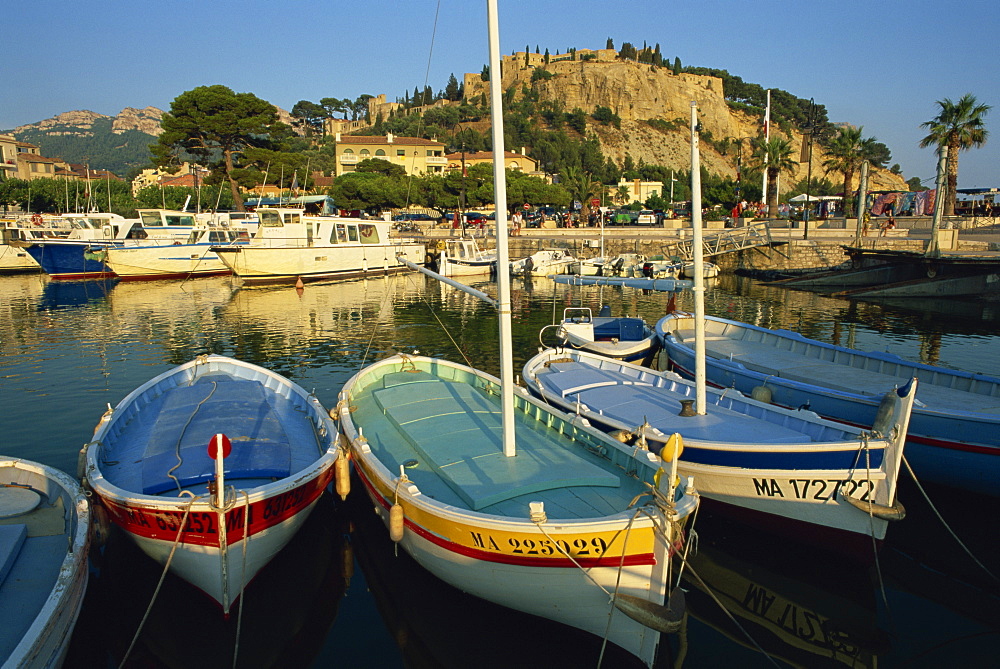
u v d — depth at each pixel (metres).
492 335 24.48
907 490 11.04
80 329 25.16
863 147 52.16
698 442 9.45
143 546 7.78
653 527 6.37
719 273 43.81
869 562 8.66
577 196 77.50
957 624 7.89
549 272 43.47
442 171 93.69
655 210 85.69
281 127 58.62
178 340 23.16
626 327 19.97
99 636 7.48
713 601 8.40
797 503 8.83
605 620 6.86
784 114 189.75
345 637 7.59
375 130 147.62
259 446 9.08
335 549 9.53
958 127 41.09
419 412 10.72
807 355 15.89
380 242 43.84
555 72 182.50
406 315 29.00
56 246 38.69
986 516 10.38
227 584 7.33
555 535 6.47
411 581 8.53
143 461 8.65
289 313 29.33
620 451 8.72
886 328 25.58
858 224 40.09
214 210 56.75
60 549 7.60
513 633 7.64
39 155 98.62
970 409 11.39
